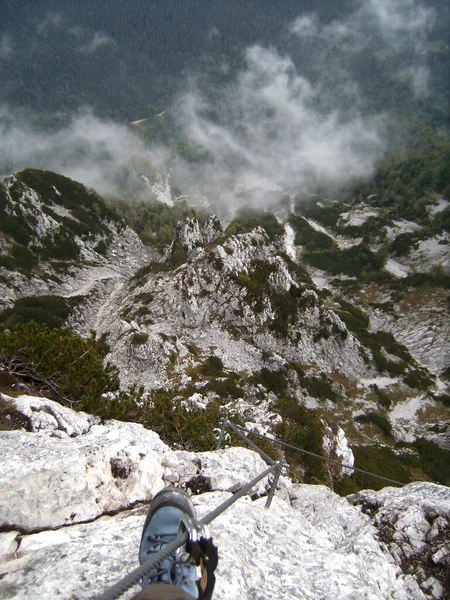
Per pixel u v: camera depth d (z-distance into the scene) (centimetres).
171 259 10662
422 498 973
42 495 679
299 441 3609
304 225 18938
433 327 10794
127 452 846
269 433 3300
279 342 7319
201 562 313
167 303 7575
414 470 5859
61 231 11938
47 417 1077
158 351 6244
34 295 9812
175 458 1021
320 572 634
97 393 1432
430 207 18025
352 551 837
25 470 708
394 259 15112
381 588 707
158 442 1190
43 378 1389
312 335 7494
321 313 7638
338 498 1155
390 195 19725
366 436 6431
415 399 7456
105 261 12419
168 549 280
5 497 654
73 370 1407
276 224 18750
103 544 548
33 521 649
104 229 13650
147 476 842
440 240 15162
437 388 7900
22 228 11206
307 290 7788
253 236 8619
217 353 6762
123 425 1266
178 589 242
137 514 732
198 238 12144
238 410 3959
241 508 747
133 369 6147
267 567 606
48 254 11175
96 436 903
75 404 1378
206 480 940
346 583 610
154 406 1770
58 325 8662
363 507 1086
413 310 11575
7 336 1405
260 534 695
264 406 4219
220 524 678
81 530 628
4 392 1235
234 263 7781
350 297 12700
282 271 7912
